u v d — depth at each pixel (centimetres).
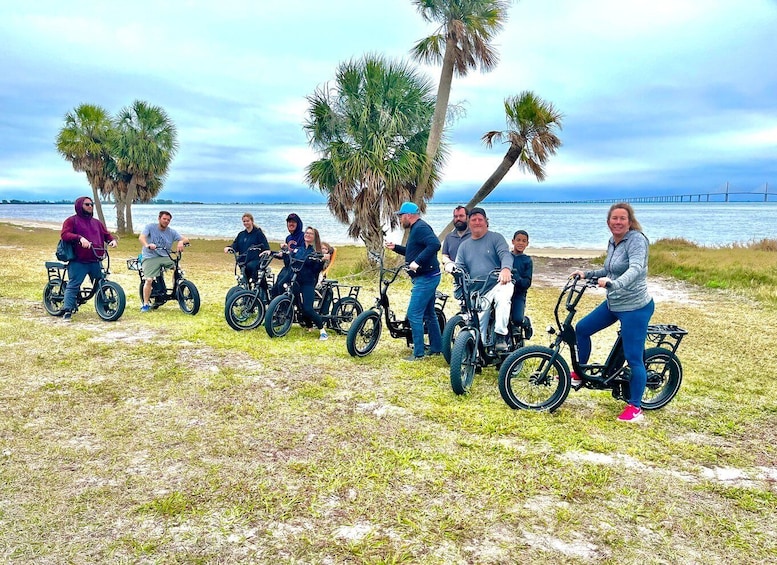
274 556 252
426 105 1275
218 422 409
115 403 445
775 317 881
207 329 717
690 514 294
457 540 266
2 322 732
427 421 418
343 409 441
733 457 366
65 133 2892
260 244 809
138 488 310
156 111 2919
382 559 250
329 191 1288
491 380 526
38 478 320
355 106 1210
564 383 441
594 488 319
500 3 1167
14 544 256
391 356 613
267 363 568
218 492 307
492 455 359
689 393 498
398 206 1232
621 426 416
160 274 836
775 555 260
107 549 254
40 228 3703
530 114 1141
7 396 454
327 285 712
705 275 1323
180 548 256
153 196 3180
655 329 436
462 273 497
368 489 313
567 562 251
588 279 437
